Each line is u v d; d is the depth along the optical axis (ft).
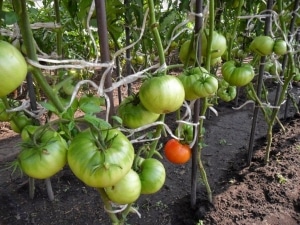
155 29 2.90
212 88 3.31
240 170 6.72
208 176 6.57
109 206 2.83
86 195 5.96
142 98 2.66
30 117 4.31
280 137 7.98
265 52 5.14
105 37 2.60
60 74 4.11
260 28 6.38
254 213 5.48
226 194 5.94
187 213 5.53
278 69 7.56
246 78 4.35
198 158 5.23
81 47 7.52
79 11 4.18
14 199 5.79
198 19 3.72
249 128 8.64
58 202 5.77
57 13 4.39
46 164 2.15
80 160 2.08
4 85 1.81
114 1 4.76
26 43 2.14
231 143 7.87
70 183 6.23
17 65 1.82
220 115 9.43
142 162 3.07
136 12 4.96
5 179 6.33
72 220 5.41
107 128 2.24
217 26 5.67
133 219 5.40
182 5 4.43
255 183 6.23
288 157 7.02
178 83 2.64
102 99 3.84
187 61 3.95
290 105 10.12
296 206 5.65
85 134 2.20
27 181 6.15
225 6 5.41
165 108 2.64
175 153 3.86
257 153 7.31
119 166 2.09
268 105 6.44
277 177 6.31
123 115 2.97
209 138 8.09
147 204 5.72
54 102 2.33
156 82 2.56
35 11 3.62
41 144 2.17
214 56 4.08
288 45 5.92
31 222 5.36
